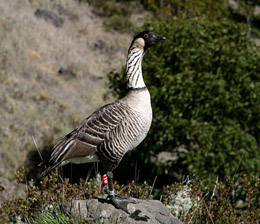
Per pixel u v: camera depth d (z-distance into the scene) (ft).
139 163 53.26
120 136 23.02
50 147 59.47
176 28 51.01
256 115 48.83
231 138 47.14
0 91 70.69
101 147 23.17
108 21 111.96
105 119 23.11
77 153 23.25
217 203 28.78
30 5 105.09
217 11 105.60
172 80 47.24
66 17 106.52
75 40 98.78
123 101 23.77
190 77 47.44
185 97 47.06
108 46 100.07
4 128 61.82
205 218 27.73
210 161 46.21
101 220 22.17
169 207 26.91
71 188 25.38
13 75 76.28
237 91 47.85
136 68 24.07
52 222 22.49
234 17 116.88
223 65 48.60
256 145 47.57
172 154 54.03
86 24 107.45
